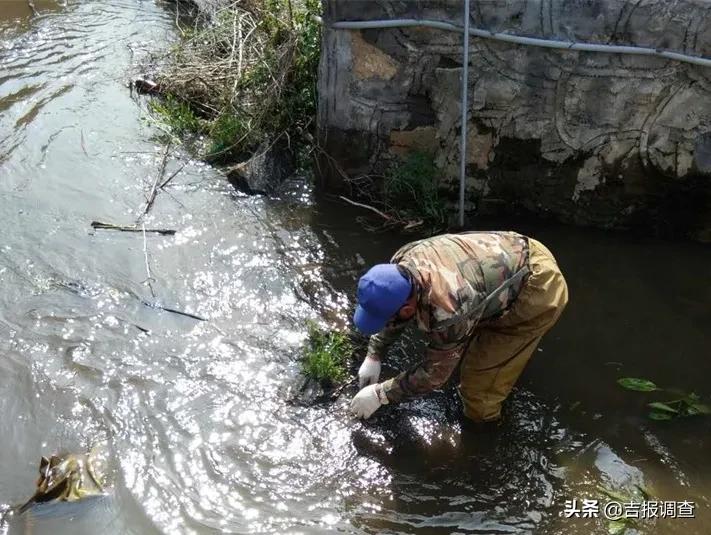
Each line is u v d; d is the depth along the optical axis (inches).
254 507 121.4
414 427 137.2
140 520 117.1
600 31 161.8
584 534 121.8
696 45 160.2
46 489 118.4
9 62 240.1
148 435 130.4
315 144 192.4
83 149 201.9
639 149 174.7
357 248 177.0
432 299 110.5
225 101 214.5
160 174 194.2
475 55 168.2
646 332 158.9
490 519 123.6
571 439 137.2
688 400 143.6
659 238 185.3
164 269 165.8
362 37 169.8
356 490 126.3
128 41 259.3
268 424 134.8
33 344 144.8
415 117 178.7
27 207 179.8
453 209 190.1
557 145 177.6
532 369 150.2
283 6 231.6
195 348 147.8
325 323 156.5
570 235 185.2
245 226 180.5
